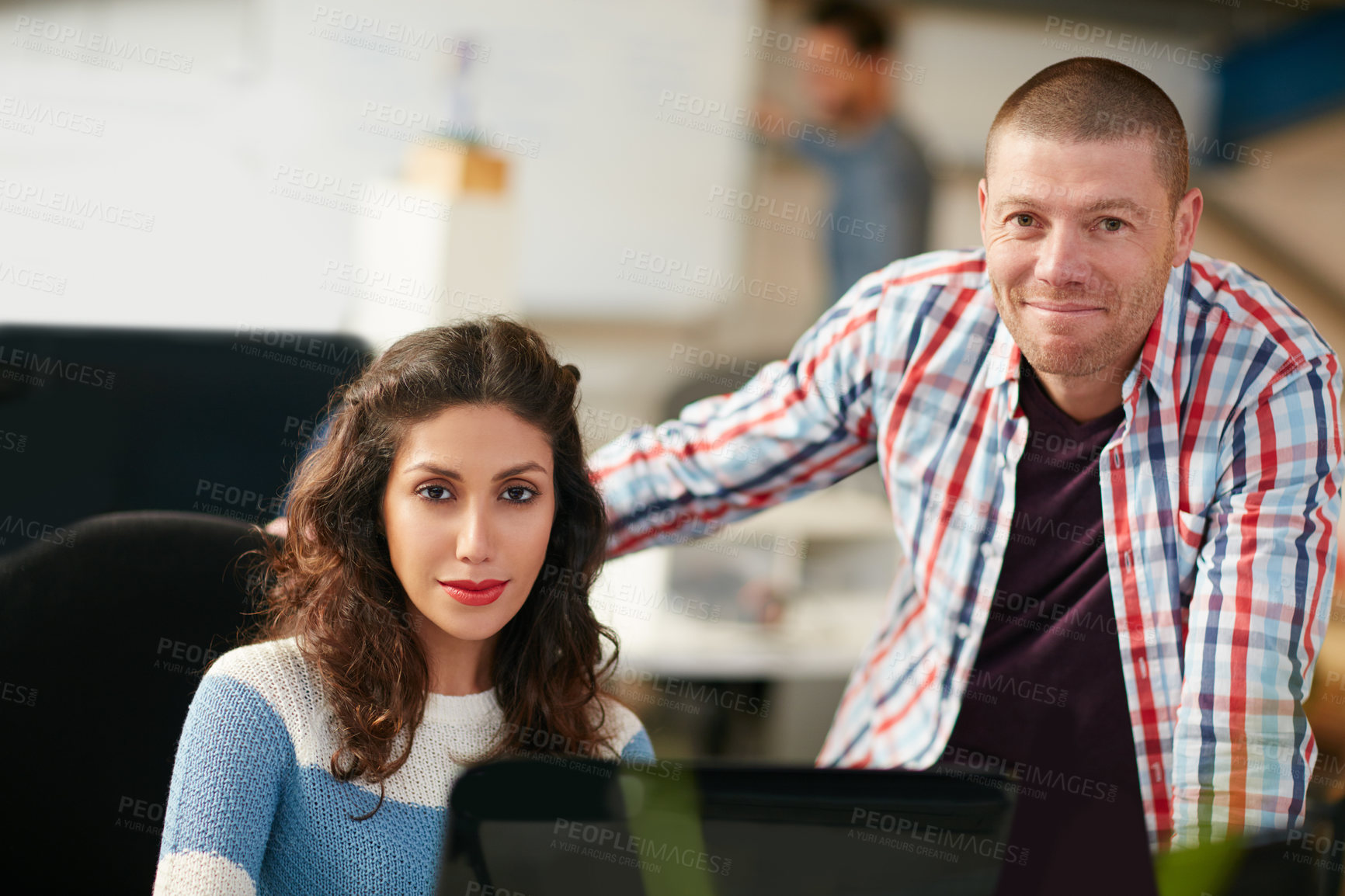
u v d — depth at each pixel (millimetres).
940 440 1572
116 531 1331
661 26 4828
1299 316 1433
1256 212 5660
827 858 684
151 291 3646
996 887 706
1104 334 1307
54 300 3500
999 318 1521
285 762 1110
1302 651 1340
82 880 1310
